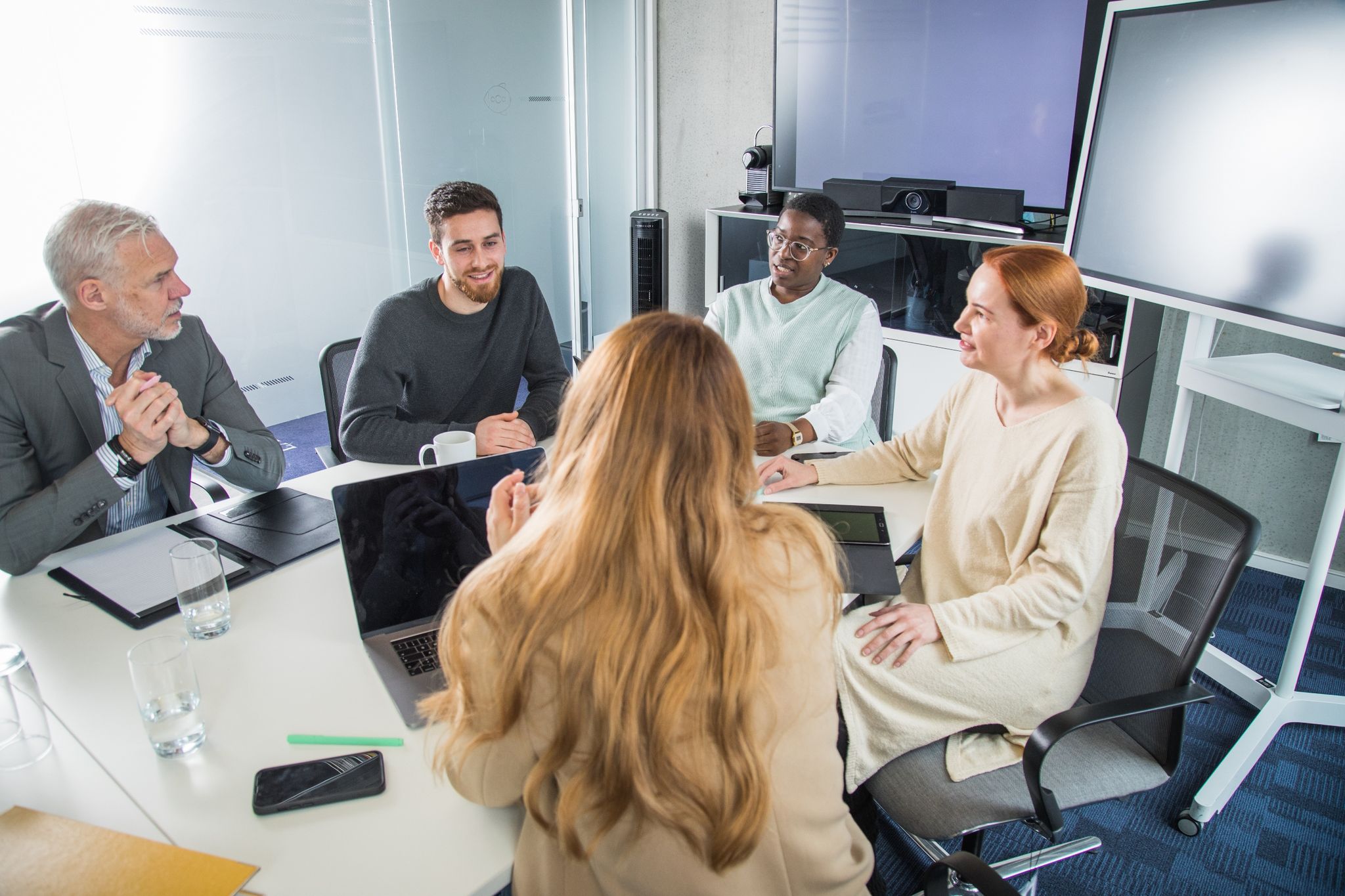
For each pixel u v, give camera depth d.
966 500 1.70
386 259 3.67
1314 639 2.66
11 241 2.73
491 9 3.78
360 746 1.14
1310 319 2.04
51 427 1.72
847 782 1.50
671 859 0.88
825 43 3.77
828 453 2.12
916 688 1.52
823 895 0.96
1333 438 2.05
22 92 2.67
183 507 1.93
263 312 3.35
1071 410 1.54
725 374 0.87
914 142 3.65
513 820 1.04
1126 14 2.50
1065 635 1.55
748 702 0.84
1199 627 1.38
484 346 2.28
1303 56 2.02
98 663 1.31
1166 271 2.45
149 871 0.92
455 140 3.79
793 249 2.35
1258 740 2.15
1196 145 2.31
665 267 4.34
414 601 1.39
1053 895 1.80
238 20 3.04
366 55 3.40
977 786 1.43
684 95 4.48
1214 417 3.01
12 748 1.12
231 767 1.11
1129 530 1.58
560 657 0.84
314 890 0.94
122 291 1.66
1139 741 1.51
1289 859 1.90
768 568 0.91
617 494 0.83
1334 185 1.97
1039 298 1.53
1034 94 3.30
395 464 2.03
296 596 1.48
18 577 1.55
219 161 3.11
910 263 3.62
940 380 3.63
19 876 0.91
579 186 4.42
